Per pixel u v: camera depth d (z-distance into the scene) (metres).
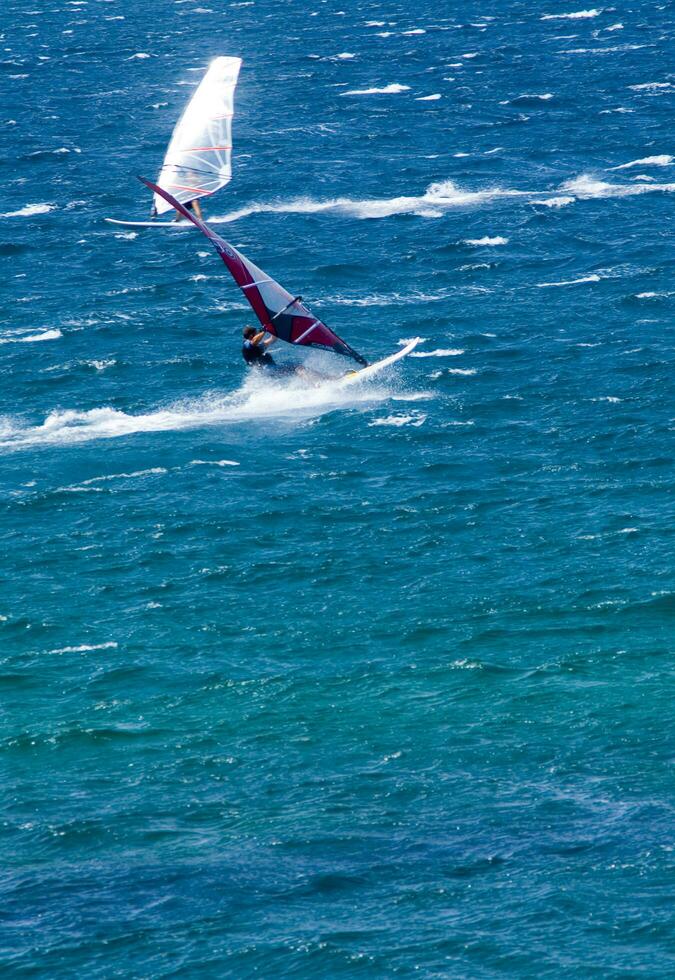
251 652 176.50
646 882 124.19
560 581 190.88
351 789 143.75
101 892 127.62
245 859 131.88
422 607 186.12
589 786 141.88
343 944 117.88
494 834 133.88
